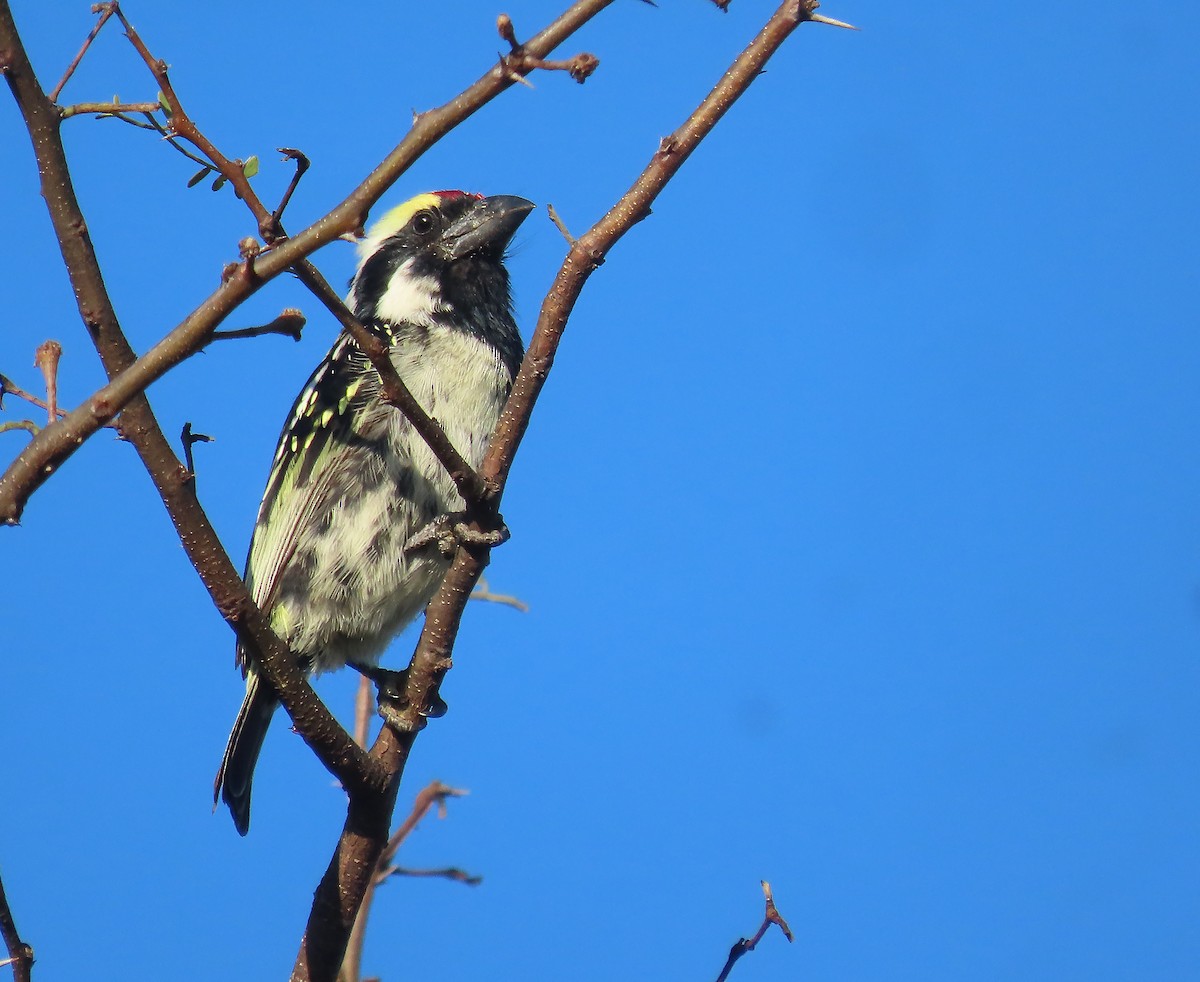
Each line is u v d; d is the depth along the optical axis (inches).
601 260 308.0
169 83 232.5
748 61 285.1
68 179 252.8
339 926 334.0
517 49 221.0
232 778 437.1
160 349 230.2
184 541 292.8
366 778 328.2
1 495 230.1
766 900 329.1
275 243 232.4
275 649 308.7
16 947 271.1
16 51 243.0
